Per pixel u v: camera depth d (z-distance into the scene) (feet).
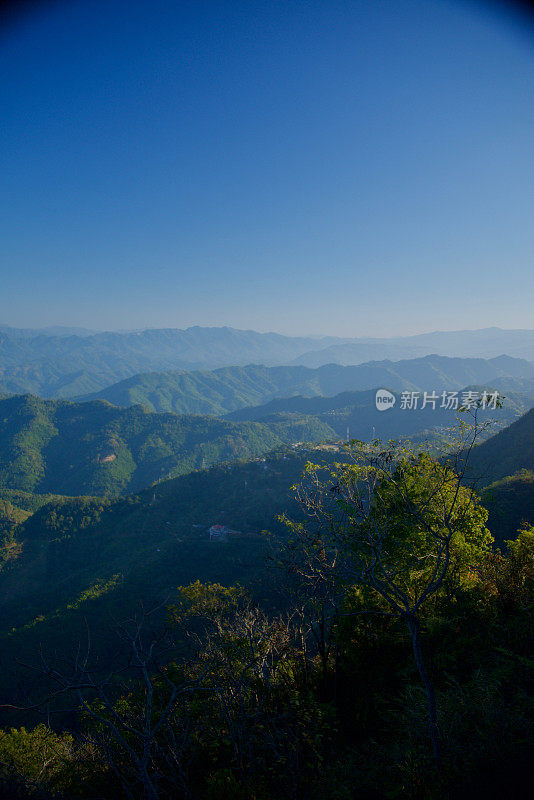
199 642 25.71
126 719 20.98
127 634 18.65
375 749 20.16
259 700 20.84
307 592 26.81
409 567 29.50
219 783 16.65
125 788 15.58
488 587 31.48
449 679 23.47
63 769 21.02
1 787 17.49
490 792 13.71
